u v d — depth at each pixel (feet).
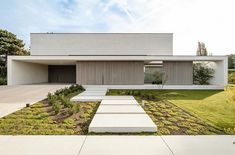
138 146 10.24
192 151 9.59
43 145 10.34
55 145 10.35
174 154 9.27
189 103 24.80
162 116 17.31
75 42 66.28
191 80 53.88
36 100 26.73
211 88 47.85
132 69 53.42
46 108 20.48
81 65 53.26
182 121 15.42
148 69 69.92
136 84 53.26
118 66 53.36
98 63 53.21
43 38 66.69
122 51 65.62
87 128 13.47
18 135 11.89
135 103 22.39
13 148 9.94
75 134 12.27
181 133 12.44
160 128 13.50
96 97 27.94
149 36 65.36
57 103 20.31
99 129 12.59
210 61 57.57
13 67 52.08
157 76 55.52
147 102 25.43
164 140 11.10
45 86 49.37
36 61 56.65
